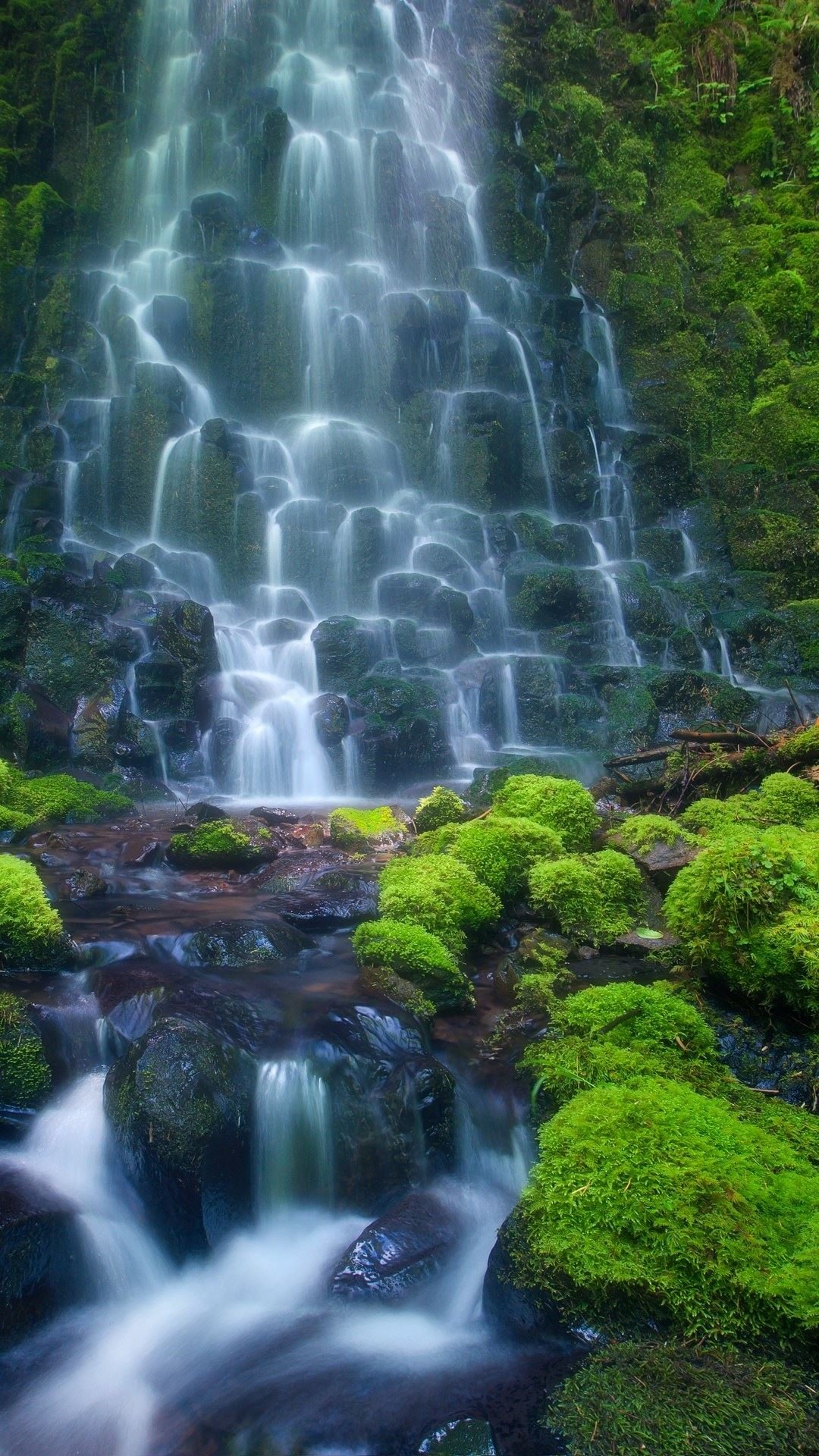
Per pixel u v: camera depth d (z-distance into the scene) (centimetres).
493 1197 378
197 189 1809
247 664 1150
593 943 511
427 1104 377
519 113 1953
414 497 1485
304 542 1373
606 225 1886
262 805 892
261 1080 376
